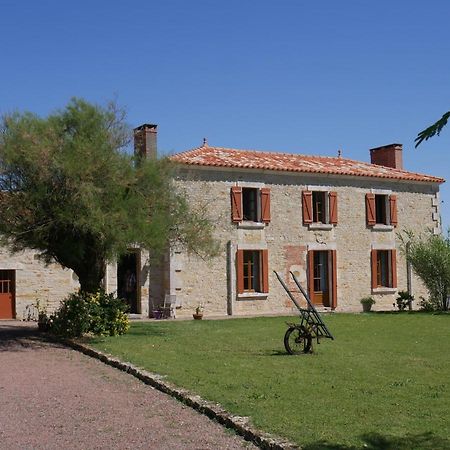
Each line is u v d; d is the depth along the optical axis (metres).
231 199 20.61
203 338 13.41
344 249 22.75
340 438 5.80
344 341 12.72
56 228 13.32
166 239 14.38
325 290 22.55
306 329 11.05
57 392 8.35
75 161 12.42
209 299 20.20
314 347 11.79
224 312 20.41
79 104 13.58
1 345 12.94
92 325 13.92
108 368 10.18
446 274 21.55
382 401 7.20
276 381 8.39
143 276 19.62
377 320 17.66
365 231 23.25
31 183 12.84
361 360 10.14
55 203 12.83
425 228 24.66
